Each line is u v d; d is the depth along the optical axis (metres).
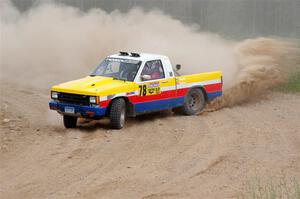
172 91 26.39
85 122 25.80
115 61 25.98
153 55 26.58
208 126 25.08
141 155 20.47
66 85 24.31
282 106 30.09
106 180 17.80
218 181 17.94
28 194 16.58
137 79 24.86
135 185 17.42
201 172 18.78
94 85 24.03
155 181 17.81
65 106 23.75
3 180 17.77
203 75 27.95
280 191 16.94
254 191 16.97
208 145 21.92
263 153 21.08
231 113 28.08
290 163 19.94
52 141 22.09
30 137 22.67
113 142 22.02
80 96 23.41
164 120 26.09
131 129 24.12
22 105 29.75
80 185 17.33
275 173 18.80
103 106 23.33
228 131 24.23
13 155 20.30
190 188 17.25
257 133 23.98
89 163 19.44
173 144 21.97
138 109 24.92
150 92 25.34
